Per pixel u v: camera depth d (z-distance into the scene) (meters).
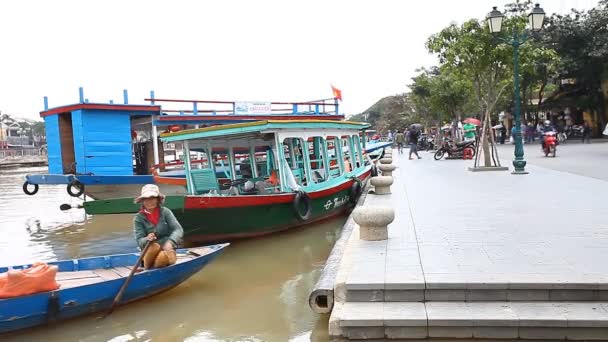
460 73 17.80
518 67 16.28
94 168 15.09
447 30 17.19
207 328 6.18
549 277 5.23
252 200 10.25
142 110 15.88
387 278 5.44
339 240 8.27
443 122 44.66
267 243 10.78
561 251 6.27
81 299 6.27
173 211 9.13
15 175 41.94
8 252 11.02
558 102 35.94
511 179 14.60
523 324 4.73
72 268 7.27
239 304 7.01
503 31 16.55
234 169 13.52
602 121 35.00
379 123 70.75
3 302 5.66
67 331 6.12
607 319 4.62
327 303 5.69
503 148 31.48
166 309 6.83
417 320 4.88
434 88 34.50
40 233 13.38
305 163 12.34
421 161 24.28
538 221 8.17
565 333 4.71
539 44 31.06
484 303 5.14
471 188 12.98
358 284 5.33
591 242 6.67
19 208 18.52
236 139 13.27
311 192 11.80
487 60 16.80
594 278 5.15
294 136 11.95
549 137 22.45
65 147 16.34
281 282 8.05
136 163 17.52
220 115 17.05
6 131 97.81
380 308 5.16
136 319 6.48
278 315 6.55
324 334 5.84
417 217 8.99
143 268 7.24
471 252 6.39
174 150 18.70
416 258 6.20
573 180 13.67
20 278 5.87
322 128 13.12
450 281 5.24
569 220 8.17
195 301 7.15
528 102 39.03
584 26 31.69
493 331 4.81
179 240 7.42
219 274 8.53
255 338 5.82
